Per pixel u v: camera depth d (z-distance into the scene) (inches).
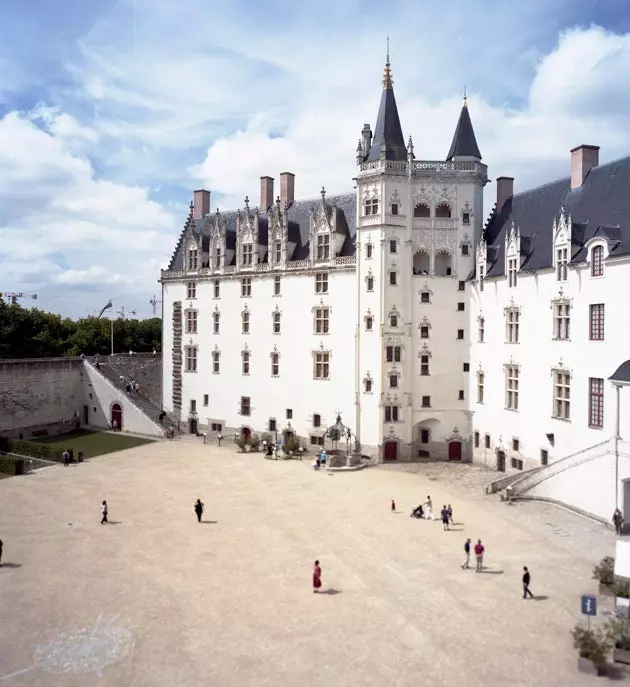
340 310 2527.1
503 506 1793.8
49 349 4138.8
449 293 2437.3
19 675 941.8
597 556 1392.7
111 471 2267.5
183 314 3110.2
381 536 1536.7
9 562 1381.6
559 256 1921.8
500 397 2239.2
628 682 913.5
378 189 2397.9
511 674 935.7
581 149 2103.8
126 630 1075.9
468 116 2493.8
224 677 934.4
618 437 1585.9
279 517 1697.8
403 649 1008.9
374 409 2413.9
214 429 2984.7
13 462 2218.3
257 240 2817.4
